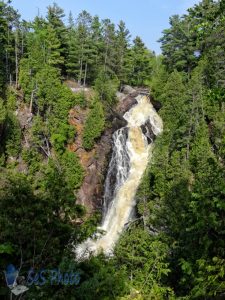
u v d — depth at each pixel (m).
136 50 89.75
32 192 11.91
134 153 62.12
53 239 11.48
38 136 59.69
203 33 9.65
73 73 80.88
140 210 46.12
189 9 9.70
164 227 29.14
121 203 55.19
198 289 10.77
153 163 48.78
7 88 64.06
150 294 13.99
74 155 59.50
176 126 52.59
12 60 73.00
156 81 72.12
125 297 12.66
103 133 64.25
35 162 57.00
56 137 59.56
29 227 11.02
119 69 83.94
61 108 62.03
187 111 52.53
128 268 22.50
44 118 63.28
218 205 10.48
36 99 63.69
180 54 69.19
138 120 68.19
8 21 73.00
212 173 11.79
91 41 78.88
